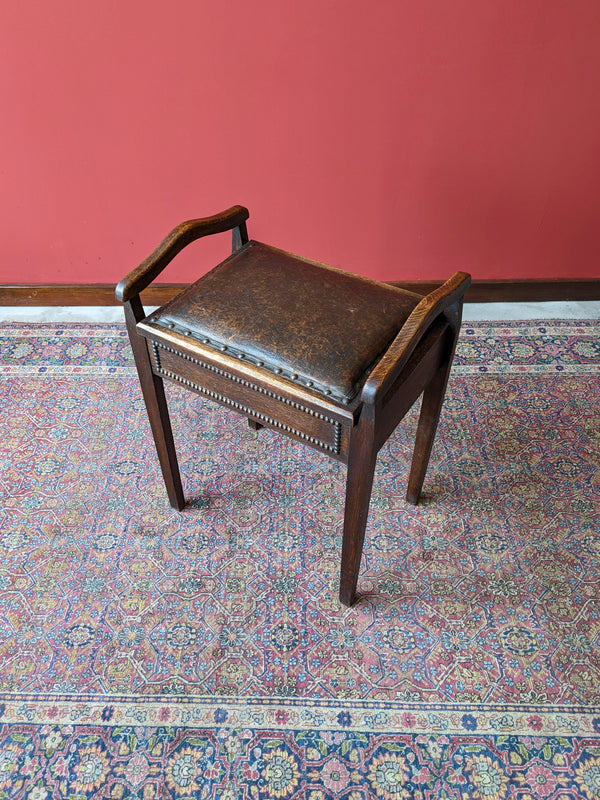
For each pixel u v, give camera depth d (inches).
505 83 72.8
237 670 54.6
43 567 61.7
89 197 83.7
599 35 68.7
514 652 55.6
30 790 47.9
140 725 51.3
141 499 67.8
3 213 85.0
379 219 85.5
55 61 72.0
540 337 86.9
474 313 91.0
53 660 55.2
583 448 72.9
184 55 71.4
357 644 56.2
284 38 69.9
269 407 49.0
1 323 90.3
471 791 47.8
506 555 62.7
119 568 61.7
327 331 47.9
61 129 77.6
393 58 71.2
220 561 62.3
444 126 76.5
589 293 92.0
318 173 81.2
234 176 81.8
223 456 72.1
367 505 49.4
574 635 56.7
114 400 78.7
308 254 90.3
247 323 49.2
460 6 67.1
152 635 56.9
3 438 74.2
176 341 49.8
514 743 50.2
